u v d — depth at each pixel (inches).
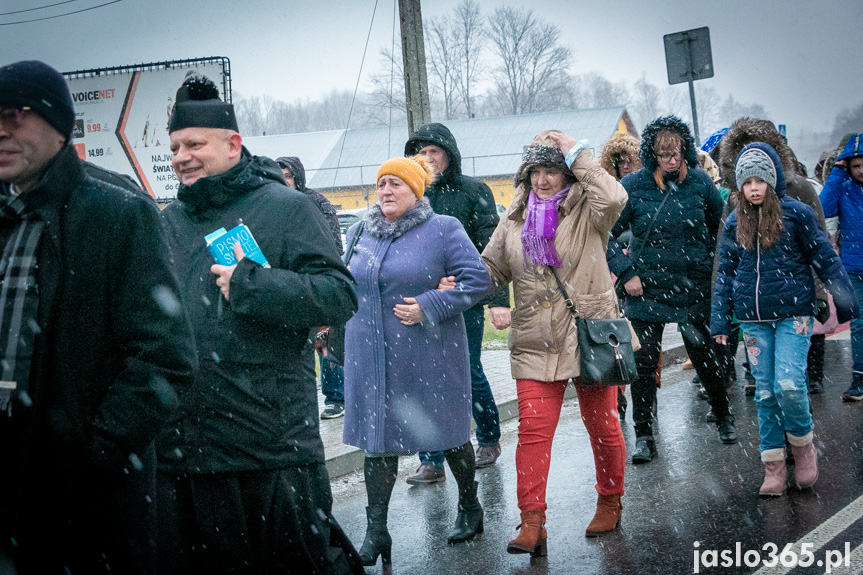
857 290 307.0
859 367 301.4
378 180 187.2
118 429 95.4
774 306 204.4
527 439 177.5
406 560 177.9
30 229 95.4
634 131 2203.5
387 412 175.6
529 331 181.9
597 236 182.7
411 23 404.8
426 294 177.3
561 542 182.7
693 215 248.1
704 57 526.9
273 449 123.3
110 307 98.1
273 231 129.3
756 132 257.3
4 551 94.7
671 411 305.9
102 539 98.5
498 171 2023.9
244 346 122.7
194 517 121.9
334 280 129.0
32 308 93.9
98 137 704.4
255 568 124.6
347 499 224.7
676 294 247.4
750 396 323.0
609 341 177.2
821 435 256.8
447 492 226.8
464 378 184.9
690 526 186.5
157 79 692.7
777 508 195.2
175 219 132.6
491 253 189.5
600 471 186.1
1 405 92.0
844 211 311.3
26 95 94.3
